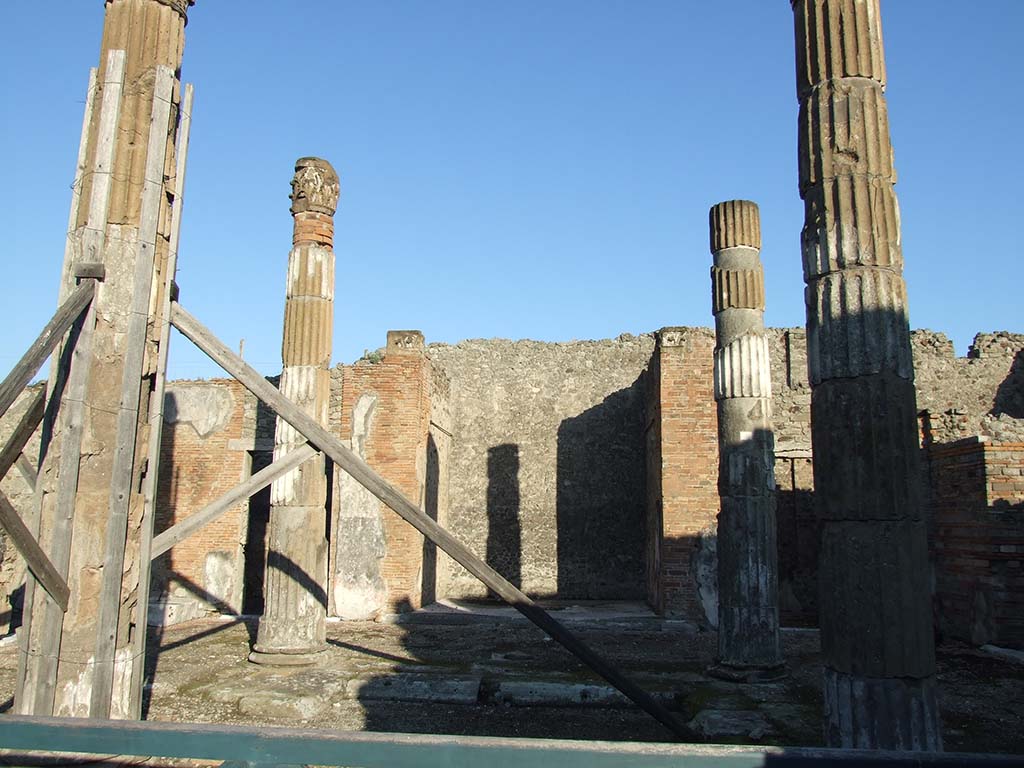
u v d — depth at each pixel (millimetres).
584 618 13953
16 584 12445
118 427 5398
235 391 15406
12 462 5227
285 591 9391
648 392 16484
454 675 8664
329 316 10172
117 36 5883
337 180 10484
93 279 5445
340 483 14453
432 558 16859
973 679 9109
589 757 2156
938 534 13062
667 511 13383
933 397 17609
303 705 7395
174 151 6078
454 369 19797
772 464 9398
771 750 2166
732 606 9047
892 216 5051
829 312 4984
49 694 5023
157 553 6160
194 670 8969
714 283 9977
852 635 4547
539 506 18875
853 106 5160
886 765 2131
